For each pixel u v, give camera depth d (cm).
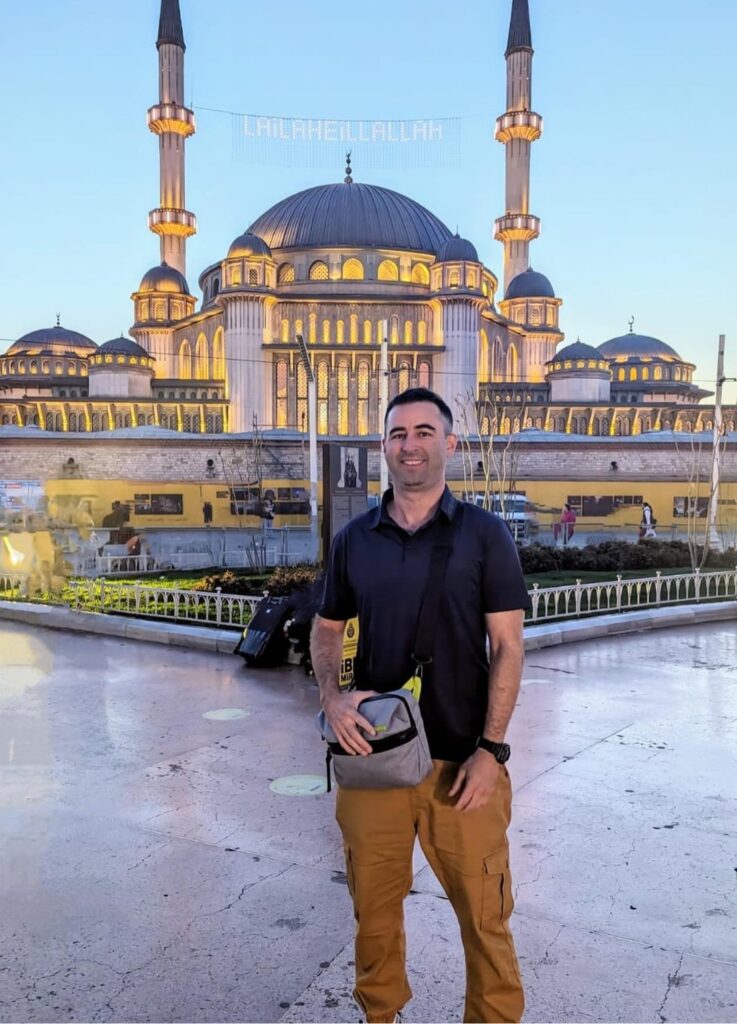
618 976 319
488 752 254
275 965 329
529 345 7244
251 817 481
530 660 928
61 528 2630
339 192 7062
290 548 2475
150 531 3541
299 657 890
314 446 2694
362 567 268
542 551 2016
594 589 1526
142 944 346
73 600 1262
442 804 258
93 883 399
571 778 547
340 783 254
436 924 360
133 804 501
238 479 3925
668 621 1159
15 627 1137
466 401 5347
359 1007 300
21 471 3822
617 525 3897
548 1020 291
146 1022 295
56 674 852
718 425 2300
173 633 1010
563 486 3894
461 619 259
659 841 449
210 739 634
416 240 6819
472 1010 259
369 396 6125
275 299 6125
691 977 318
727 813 489
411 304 6250
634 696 767
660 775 554
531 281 7362
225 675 848
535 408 6162
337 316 6247
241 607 1062
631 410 6153
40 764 574
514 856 429
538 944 343
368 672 269
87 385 6862
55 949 342
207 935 352
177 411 6216
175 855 430
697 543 2338
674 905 377
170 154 7244
